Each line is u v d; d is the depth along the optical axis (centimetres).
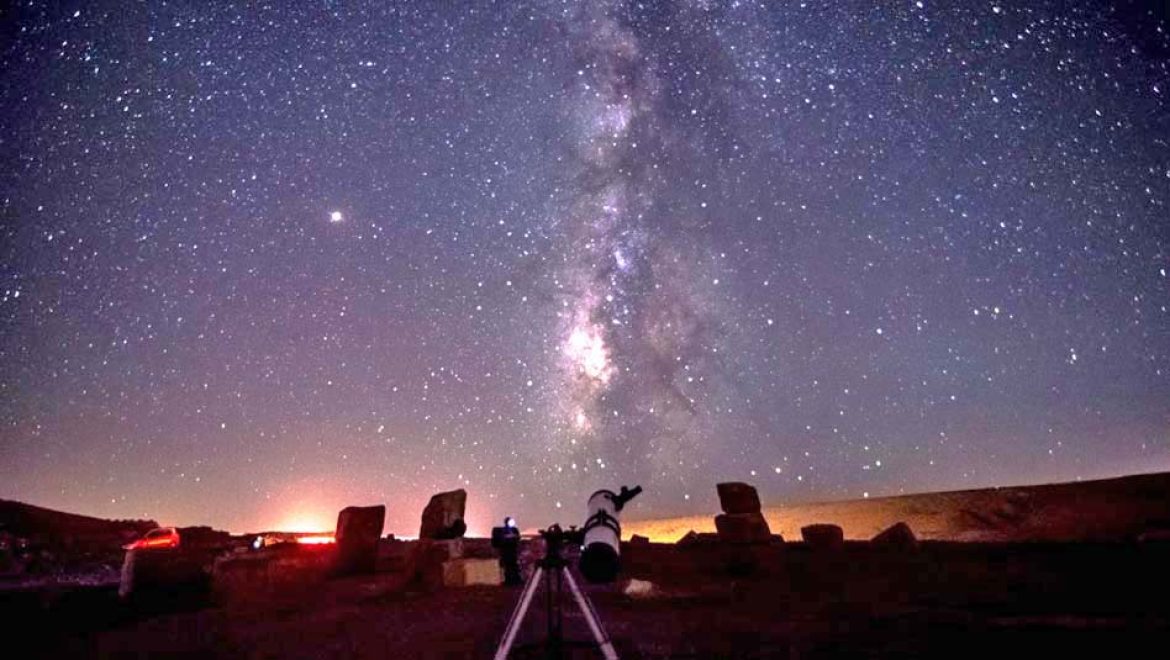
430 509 1514
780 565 1265
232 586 1122
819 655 542
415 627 788
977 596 804
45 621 980
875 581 1018
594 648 609
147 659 693
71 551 2267
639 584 1109
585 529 412
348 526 1417
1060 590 802
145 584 1150
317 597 1109
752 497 1608
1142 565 943
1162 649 488
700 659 552
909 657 515
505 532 1213
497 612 874
